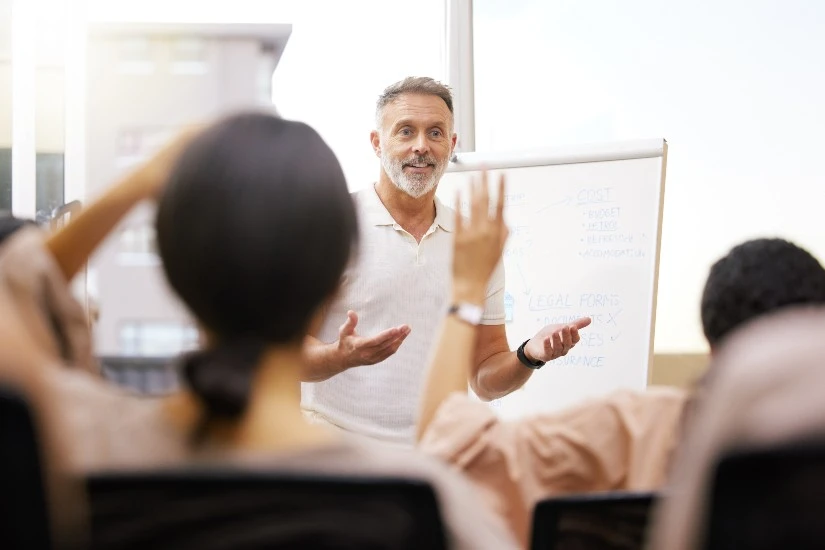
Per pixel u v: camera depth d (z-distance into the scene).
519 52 3.94
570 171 3.37
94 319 3.53
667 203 3.72
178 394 0.92
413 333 2.85
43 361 0.83
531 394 3.30
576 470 1.21
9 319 0.82
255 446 0.86
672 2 3.71
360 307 2.85
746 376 0.78
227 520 0.83
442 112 2.93
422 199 2.94
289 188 0.88
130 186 1.19
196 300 0.88
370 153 3.80
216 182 0.88
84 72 4.19
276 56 4.40
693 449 0.82
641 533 1.05
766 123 3.60
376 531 0.83
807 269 1.17
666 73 3.73
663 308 3.70
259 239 0.86
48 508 0.78
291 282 0.88
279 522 0.83
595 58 3.84
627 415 1.22
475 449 1.20
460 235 1.25
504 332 2.80
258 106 0.97
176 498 0.83
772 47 3.58
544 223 3.36
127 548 0.83
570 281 3.30
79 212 1.19
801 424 0.74
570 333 2.36
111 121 5.20
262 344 0.88
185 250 0.87
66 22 4.16
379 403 2.79
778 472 0.75
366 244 2.89
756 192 3.62
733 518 0.77
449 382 1.22
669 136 3.73
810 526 0.75
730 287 1.17
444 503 0.87
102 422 0.90
